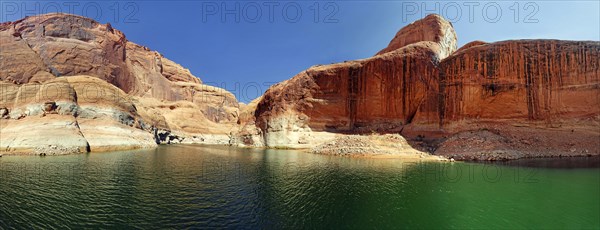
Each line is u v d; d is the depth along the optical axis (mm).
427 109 46875
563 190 19547
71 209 16125
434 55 49625
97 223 14102
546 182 21672
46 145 43031
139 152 49969
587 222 14328
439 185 22031
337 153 44719
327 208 16797
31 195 18766
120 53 118750
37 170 28203
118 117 59812
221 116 154125
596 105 37719
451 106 44812
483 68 43344
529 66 41250
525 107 40594
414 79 49875
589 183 21109
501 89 41750
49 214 15258
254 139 67500
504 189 20328
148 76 137250
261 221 14727
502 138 39062
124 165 32656
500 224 14359
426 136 45062
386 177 25328
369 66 54969
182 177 25719
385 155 40562
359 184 22719
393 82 52062
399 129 49125
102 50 108375
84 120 52844
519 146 37469
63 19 102938
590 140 36094
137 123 67188
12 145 42500
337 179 24688
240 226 14023
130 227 13680
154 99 119625
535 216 15273
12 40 70562
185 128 109875
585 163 29625
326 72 59469
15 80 64750
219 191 20625
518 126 40281
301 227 13992
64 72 93875
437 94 46531
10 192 19422
